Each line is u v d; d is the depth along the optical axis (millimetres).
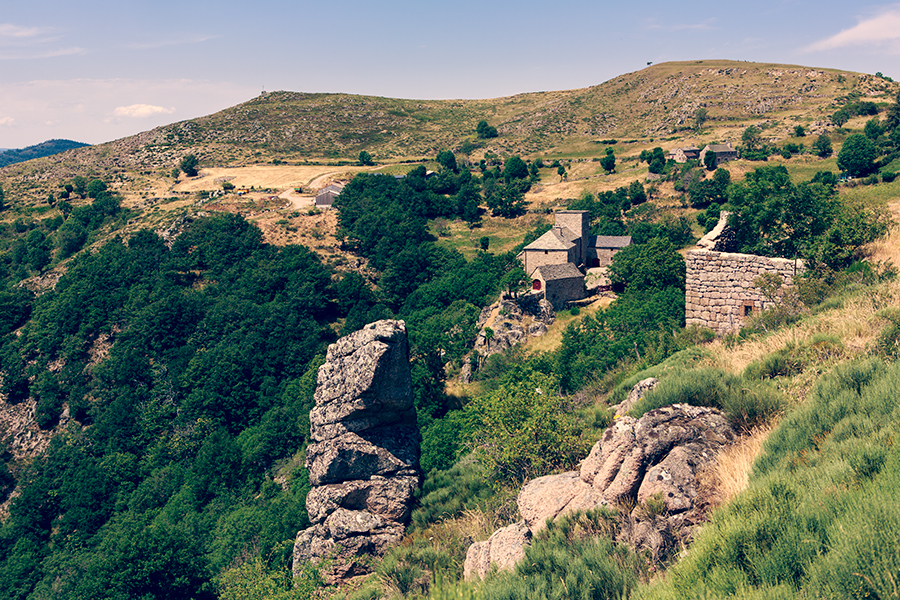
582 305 76625
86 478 68625
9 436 83562
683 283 54312
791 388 12977
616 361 40156
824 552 6723
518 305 74750
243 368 83812
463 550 16859
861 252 25734
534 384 22719
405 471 26922
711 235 32031
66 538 64562
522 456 19469
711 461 10695
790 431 10109
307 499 27891
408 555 18047
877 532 6242
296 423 69125
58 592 56312
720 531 7898
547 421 19250
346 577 24766
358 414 26969
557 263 84250
